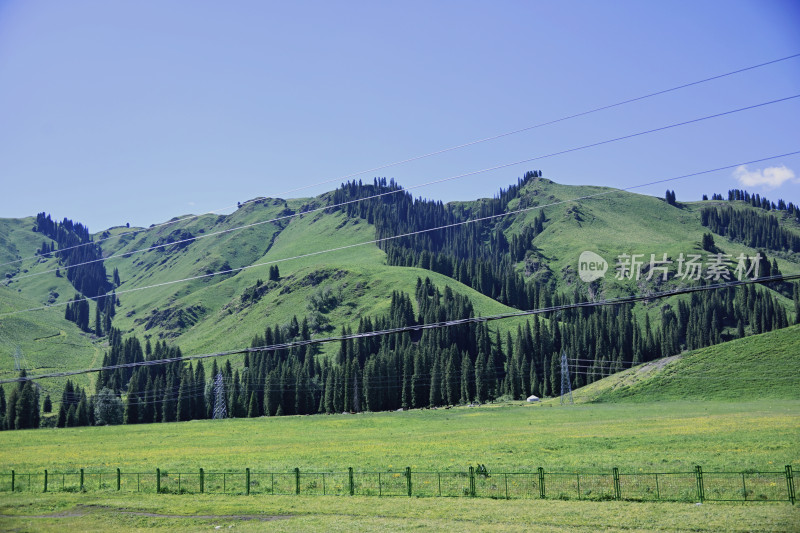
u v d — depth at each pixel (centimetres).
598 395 16275
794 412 10719
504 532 3722
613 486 4838
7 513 5081
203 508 4853
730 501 4153
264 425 14575
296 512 4575
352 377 18962
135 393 19912
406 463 6831
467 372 19125
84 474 6875
